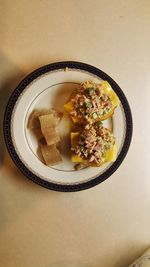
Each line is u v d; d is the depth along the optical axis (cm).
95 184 41
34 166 39
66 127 41
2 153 40
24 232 41
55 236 42
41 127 39
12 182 40
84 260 42
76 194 43
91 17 44
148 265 41
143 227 45
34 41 42
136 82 46
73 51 43
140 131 46
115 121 42
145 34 46
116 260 44
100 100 40
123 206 44
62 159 41
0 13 41
